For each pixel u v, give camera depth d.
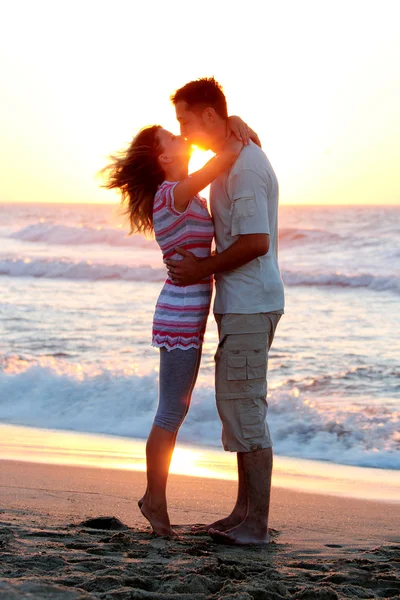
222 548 3.13
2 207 121.12
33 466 5.01
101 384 7.96
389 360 10.34
